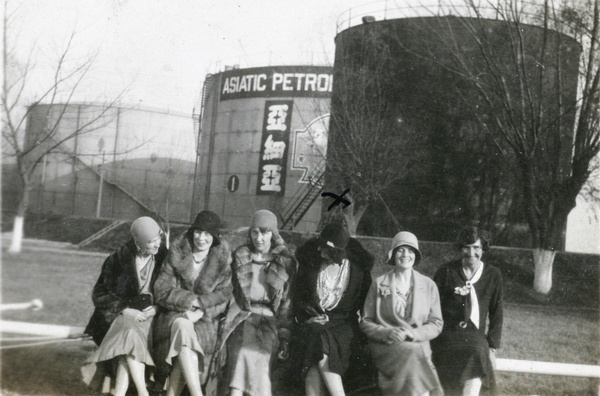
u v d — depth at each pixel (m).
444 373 4.33
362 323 4.30
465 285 4.49
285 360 4.29
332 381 4.14
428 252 6.07
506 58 6.41
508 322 5.77
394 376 4.21
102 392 4.20
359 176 6.09
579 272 6.26
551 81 6.58
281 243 4.45
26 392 4.32
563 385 5.22
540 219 6.24
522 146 6.29
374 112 6.17
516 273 6.23
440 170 6.19
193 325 4.15
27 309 5.14
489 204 6.32
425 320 4.35
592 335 5.66
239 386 4.15
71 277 5.38
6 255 5.54
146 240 4.27
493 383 4.50
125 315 4.16
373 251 5.86
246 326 4.26
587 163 6.43
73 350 4.88
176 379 4.11
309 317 4.30
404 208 6.14
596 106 6.55
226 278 4.30
